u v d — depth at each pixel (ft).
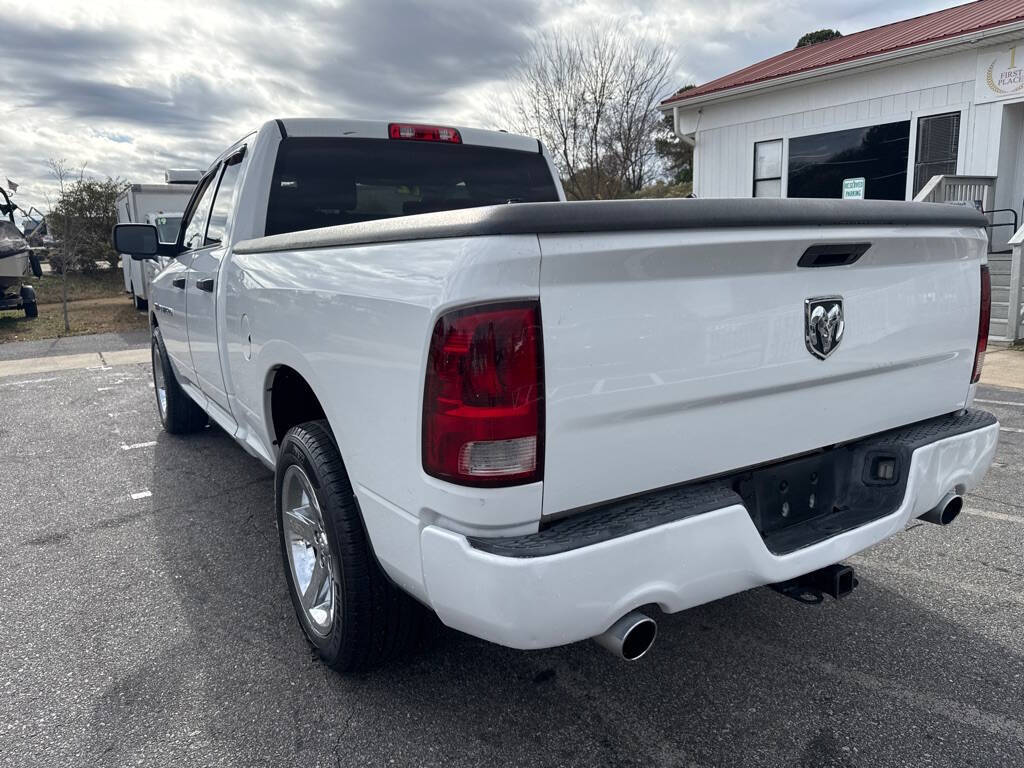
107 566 11.83
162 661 9.07
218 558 12.05
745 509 6.69
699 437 6.79
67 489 15.58
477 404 5.69
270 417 9.91
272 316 9.00
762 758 7.22
